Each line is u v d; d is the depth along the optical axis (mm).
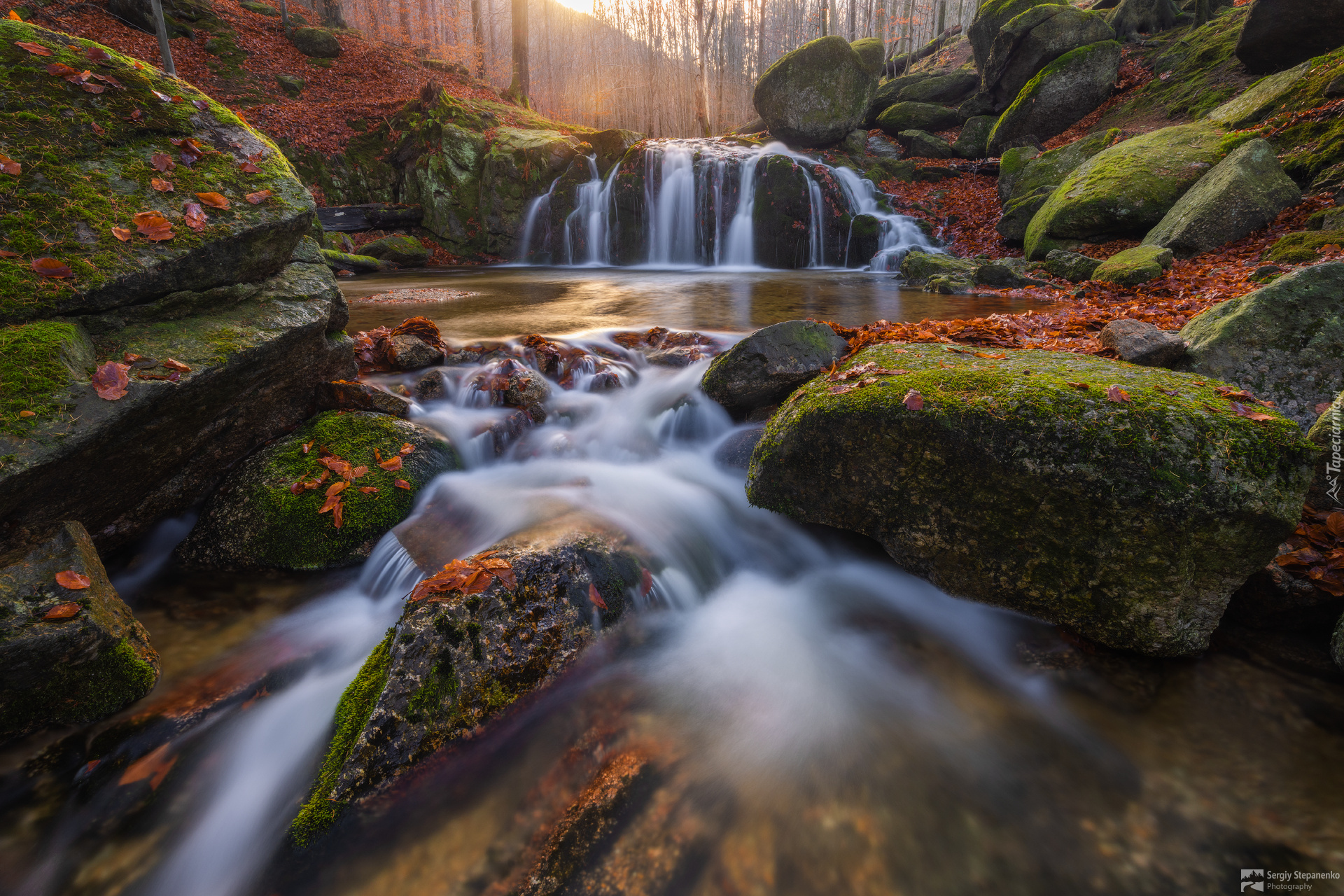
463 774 2016
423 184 18062
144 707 2342
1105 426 2336
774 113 19516
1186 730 2221
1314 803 1938
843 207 15617
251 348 3154
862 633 2873
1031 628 2697
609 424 4898
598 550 2818
